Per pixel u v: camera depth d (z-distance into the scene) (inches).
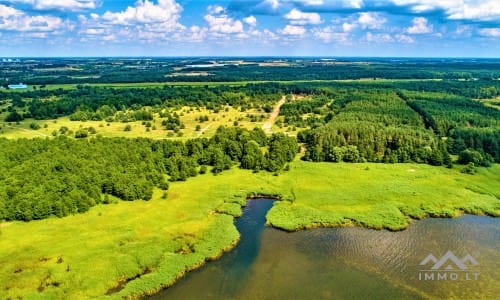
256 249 3339.1
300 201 4227.4
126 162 4778.5
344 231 3661.4
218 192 4429.1
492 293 2748.5
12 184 3900.1
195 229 3567.9
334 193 4409.5
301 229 3703.3
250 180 4849.9
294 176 4990.2
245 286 2829.7
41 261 2962.6
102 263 2972.4
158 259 3083.2
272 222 3786.9
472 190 4539.9
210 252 3221.0
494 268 3061.0
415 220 3875.5
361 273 2994.6
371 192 4426.7
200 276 2942.9
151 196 4215.1
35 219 3619.6
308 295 2733.8
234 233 3548.2
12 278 2753.4
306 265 3105.3
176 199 4210.1
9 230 3410.4
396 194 4377.5
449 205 4124.0
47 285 2711.6
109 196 4156.0
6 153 4763.8
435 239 3506.4
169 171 4987.7
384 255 3250.5
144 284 2770.7
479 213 4010.8
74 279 2773.1
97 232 3425.2
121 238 3334.2
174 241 3341.5
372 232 3641.7
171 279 2859.3
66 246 3179.1
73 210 3767.2
